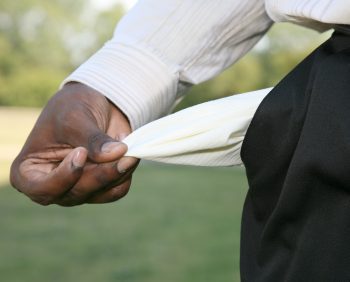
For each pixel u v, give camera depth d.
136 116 1.00
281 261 0.90
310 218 0.87
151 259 4.35
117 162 0.92
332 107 0.84
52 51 25.50
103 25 26.31
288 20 0.96
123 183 0.97
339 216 0.85
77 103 0.97
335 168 0.84
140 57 1.02
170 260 4.32
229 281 3.74
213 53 1.05
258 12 1.06
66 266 4.21
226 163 0.97
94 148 0.90
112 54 1.03
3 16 24.88
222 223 5.77
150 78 1.02
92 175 0.92
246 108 0.95
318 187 0.86
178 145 0.93
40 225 5.80
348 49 0.89
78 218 6.17
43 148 0.95
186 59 1.04
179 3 1.04
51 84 24.17
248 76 19.19
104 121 0.98
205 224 5.73
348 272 0.85
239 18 1.05
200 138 0.94
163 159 0.94
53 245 4.89
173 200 7.41
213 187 8.72
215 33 1.04
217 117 0.94
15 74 24.33
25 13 25.09
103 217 6.20
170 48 1.03
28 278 3.95
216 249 4.61
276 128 0.90
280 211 0.88
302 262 0.87
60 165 0.89
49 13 25.34
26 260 4.41
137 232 5.38
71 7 26.16
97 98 0.98
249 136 0.92
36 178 0.94
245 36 1.07
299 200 0.87
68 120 0.94
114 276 3.93
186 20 1.04
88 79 1.00
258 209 0.94
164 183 9.17
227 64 1.08
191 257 4.38
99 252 4.62
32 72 24.44
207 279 3.79
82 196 0.95
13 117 20.67
